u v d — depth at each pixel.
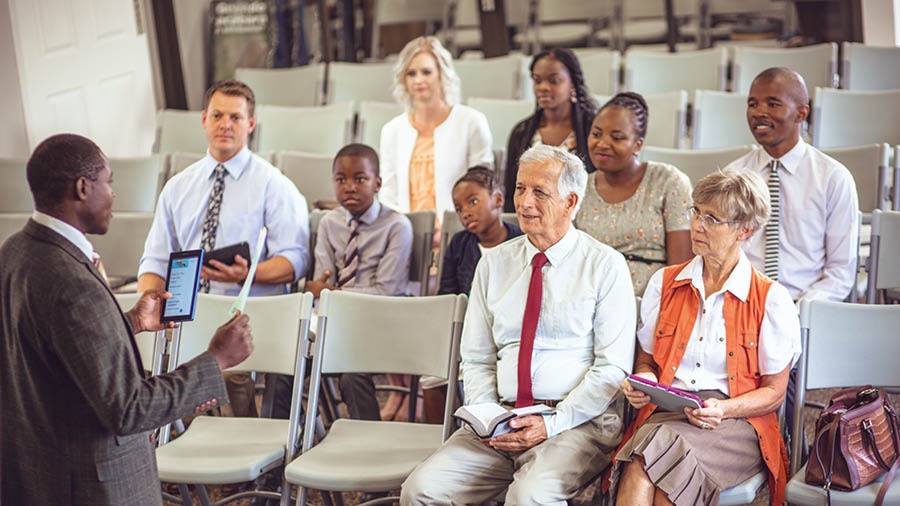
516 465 2.92
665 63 6.28
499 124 5.71
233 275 3.73
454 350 3.15
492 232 3.79
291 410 3.17
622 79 6.48
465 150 4.82
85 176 2.23
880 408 2.70
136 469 2.33
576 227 3.60
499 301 3.05
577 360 2.97
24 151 6.67
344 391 3.71
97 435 2.24
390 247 4.02
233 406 3.75
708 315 2.87
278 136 6.00
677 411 2.71
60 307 2.16
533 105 5.69
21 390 2.25
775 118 3.55
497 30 7.97
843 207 3.52
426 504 2.77
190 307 2.65
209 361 2.38
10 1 6.54
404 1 8.34
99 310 2.19
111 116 7.54
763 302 2.83
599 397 2.86
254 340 3.32
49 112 6.88
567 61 4.41
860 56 5.96
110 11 7.52
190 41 8.63
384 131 5.02
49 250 2.21
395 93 4.96
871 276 3.68
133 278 4.73
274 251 3.94
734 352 2.83
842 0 7.11
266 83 6.95
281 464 3.14
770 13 7.41
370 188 4.01
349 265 4.01
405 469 2.91
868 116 5.20
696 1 7.62
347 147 4.05
